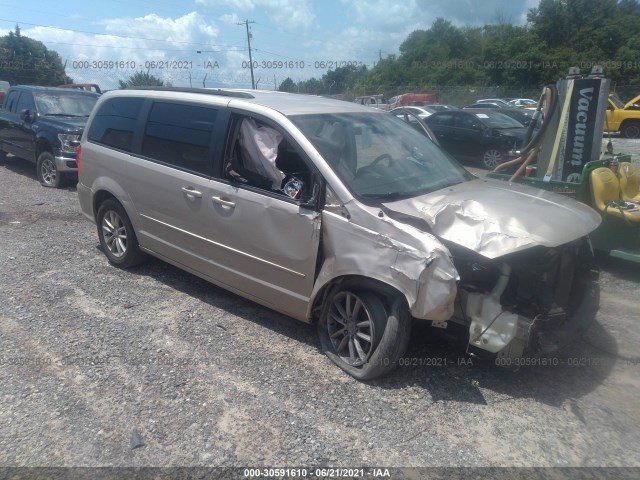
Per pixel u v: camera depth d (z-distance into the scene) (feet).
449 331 12.63
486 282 11.99
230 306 16.38
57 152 32.65
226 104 15.02
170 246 16.63
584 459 10.19
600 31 149.89
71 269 19.16
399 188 13.30
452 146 48.80
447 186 14.19
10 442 10.30
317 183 12.83
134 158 17.24
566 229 12.01
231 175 14.58
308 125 13.85
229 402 11.65
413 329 13.62
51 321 15.16
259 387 12.23
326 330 13.41
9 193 31.65
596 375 13.08
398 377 12.71
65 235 23.30
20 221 25.45
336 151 13.42
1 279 18.10
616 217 18.78
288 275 13.50
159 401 11.63
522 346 11.57
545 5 156.35
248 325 15.19
